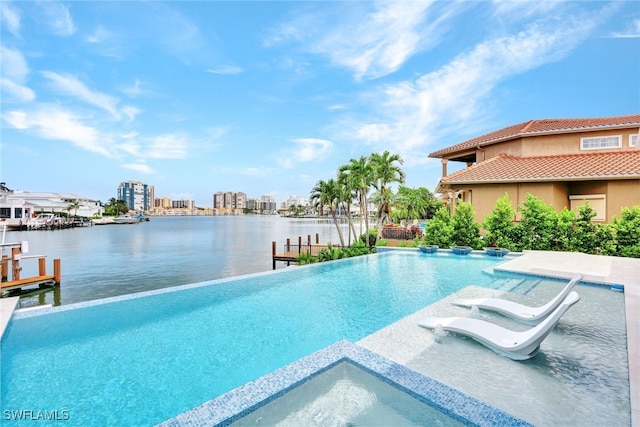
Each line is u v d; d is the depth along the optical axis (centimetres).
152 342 585
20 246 1766
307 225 10006
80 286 1930
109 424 371
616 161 1516
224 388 443
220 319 700
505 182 1648
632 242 1220
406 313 740
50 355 534
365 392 338
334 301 830
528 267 1011
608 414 324
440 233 1625
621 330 543
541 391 367
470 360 442
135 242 4503
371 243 2339
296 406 317
